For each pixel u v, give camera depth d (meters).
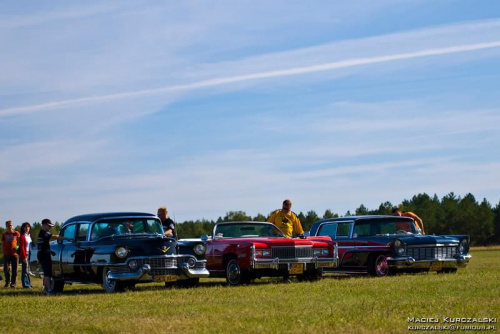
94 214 16.19
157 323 9.26
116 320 9.73
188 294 13.23
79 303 12.21
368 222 18.30
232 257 16.31
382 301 10.91
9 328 9.43
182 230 98.75
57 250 16.31
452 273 17.23
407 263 16.97
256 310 10.38
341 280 15.80
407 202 101.44
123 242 15.09
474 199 105.81
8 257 18.84
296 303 11.11
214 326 8.94
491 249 62.34
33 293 16.11
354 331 8.24
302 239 16.48
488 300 10.68
